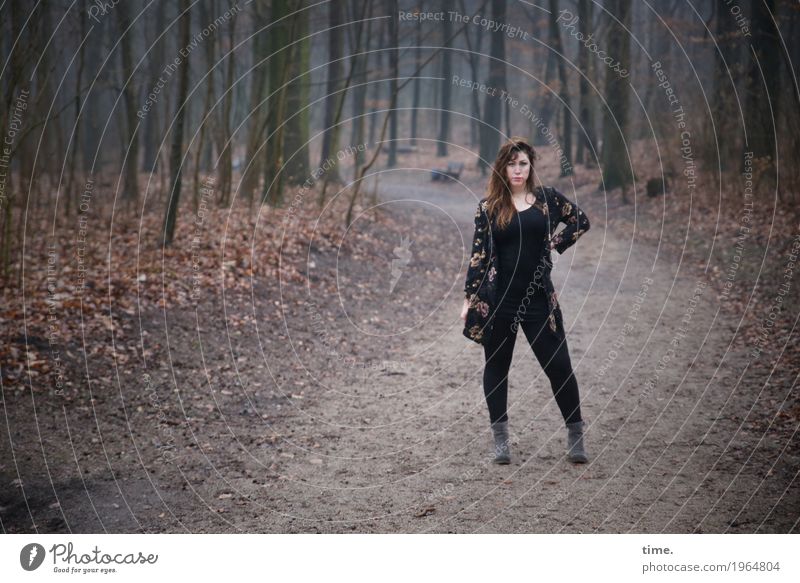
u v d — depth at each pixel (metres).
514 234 3.70
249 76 17.58
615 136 16.44
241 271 8.08
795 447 3.64
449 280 9.78
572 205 3.81
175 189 8.72
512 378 5.38
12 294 6.54
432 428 4.44
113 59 14.95
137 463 3.82
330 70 16.94
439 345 6.64
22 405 4.49
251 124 12.61
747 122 11.58
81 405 4.59
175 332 6.21
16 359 5.11
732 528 2.93
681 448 3.80
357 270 9.41
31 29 7.46
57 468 3.70
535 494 3.39
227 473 3.73
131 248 8.79
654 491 3.32
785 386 4.59
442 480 3.62
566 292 8.48
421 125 37.56
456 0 24.89
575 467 3.68
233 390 5.12
